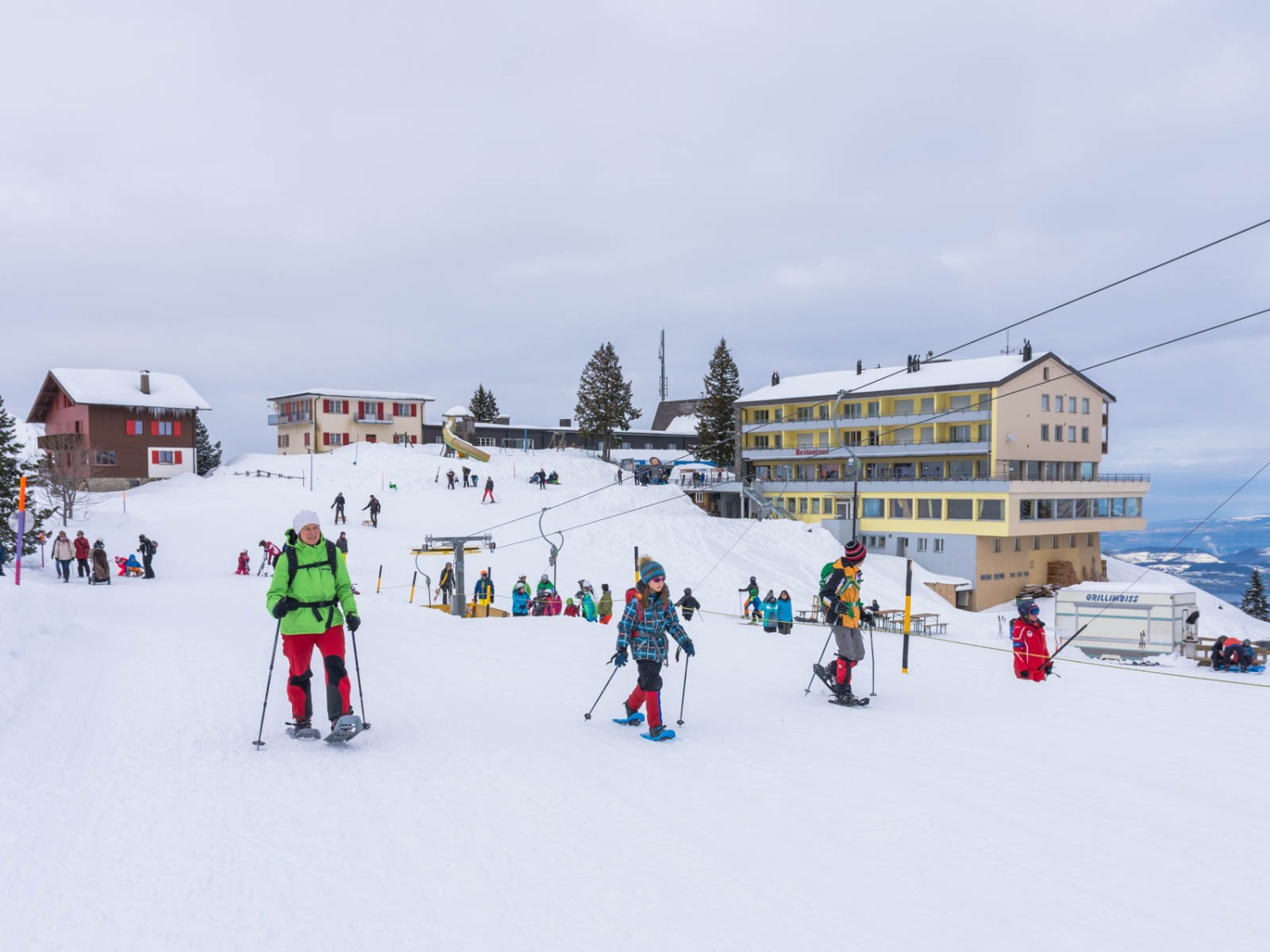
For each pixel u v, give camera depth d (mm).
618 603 33500
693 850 5215
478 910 4355
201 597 21266
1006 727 8758
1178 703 10125
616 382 87562
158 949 3891
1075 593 26156
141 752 7137
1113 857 5203
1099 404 69375
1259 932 4215
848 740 8109
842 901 4512
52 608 13211
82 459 52312
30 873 4695
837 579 9805
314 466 71312
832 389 70000
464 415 85938
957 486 60531
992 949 3990
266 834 5348
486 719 8617
